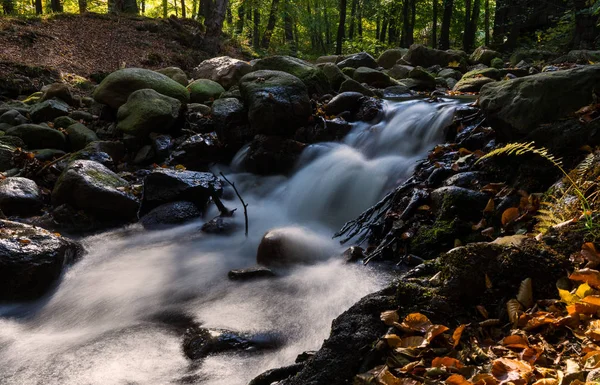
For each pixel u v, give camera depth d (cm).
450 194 518
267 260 539
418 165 651
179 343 411
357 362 273
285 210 752
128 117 966
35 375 377
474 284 299
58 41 1612
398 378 249
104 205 736
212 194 714
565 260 306
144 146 952
